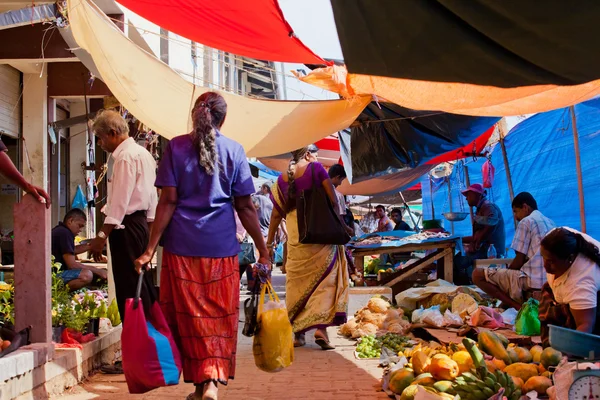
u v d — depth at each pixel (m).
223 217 4.16
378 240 10.54
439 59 4.14
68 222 8.02
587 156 9.71
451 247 10.35
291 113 7.56
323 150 14.61
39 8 6.88
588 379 3.55
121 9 8.94
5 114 10.75
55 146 13.62
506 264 9.38
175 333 4.10
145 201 5.26
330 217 6.83
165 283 4.11
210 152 4.11
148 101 7.41
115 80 7.17
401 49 4.01
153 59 6.61
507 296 7.71
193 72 15.66
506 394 4.07
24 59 9.05
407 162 10.09
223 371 3.92
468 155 12.69
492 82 4.54
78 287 7.62
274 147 8.30
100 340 5.77
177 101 7.38
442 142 9.95
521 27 3.55
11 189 12.65
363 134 10.09
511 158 12.99
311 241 6.80
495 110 6.77
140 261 4.00
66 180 15.49
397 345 6.58
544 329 5.24
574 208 10.15
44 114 11.30
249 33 6.03
